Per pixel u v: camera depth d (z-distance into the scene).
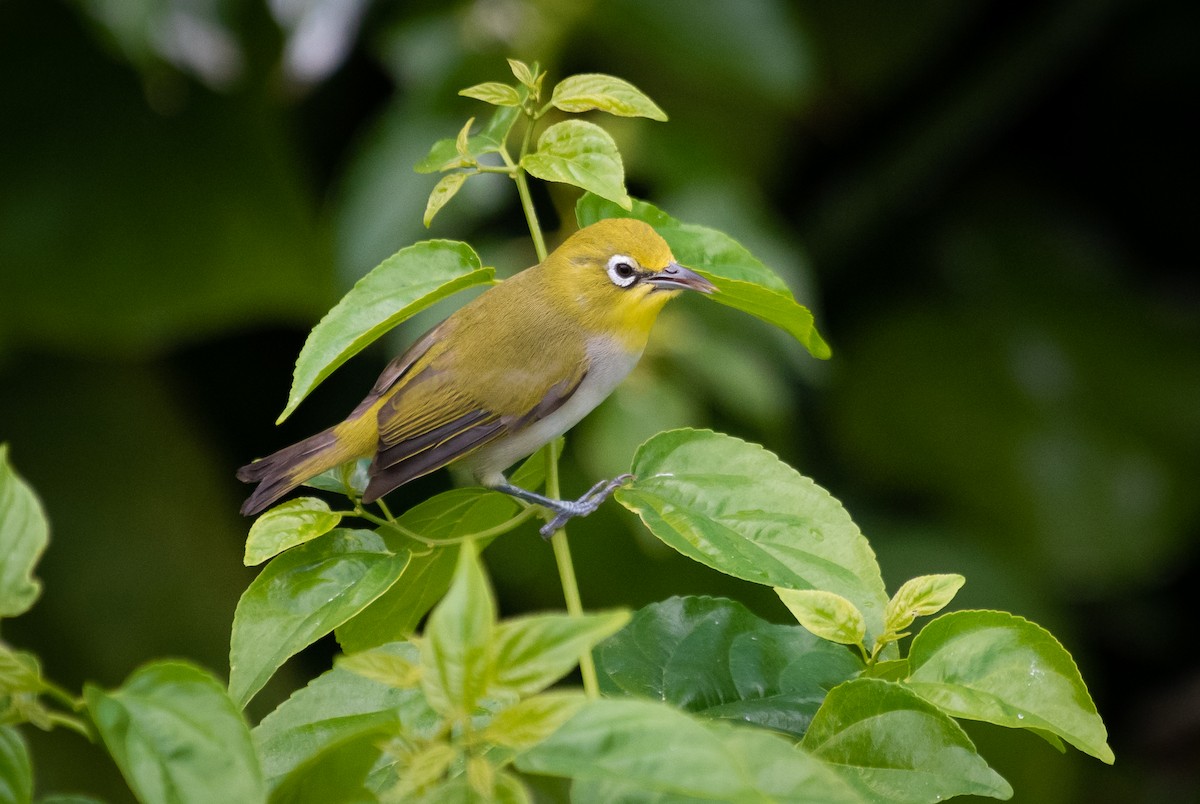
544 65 10.41
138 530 12.19
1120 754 14.44
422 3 10.63
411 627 5.60
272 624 4.72
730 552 4.82
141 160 12.13
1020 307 14.24
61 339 12.16
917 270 14.47
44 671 11.62
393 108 10.45
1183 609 14.79
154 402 12.77
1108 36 14.40
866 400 14.06
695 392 10.16
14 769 3.75
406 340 9.84
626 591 11.70
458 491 5.40
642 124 10.36
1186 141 14.73
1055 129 14.87
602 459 9.36
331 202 12.42
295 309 12.32
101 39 11.60
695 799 3.70
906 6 13.38
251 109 12.10
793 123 13.71
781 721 4.94
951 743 4.23
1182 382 14.04
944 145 13.89
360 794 3.97
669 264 7.20
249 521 12.80
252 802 3.50
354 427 6.73
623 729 3.35
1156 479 13.73
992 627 4.46
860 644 4.52
